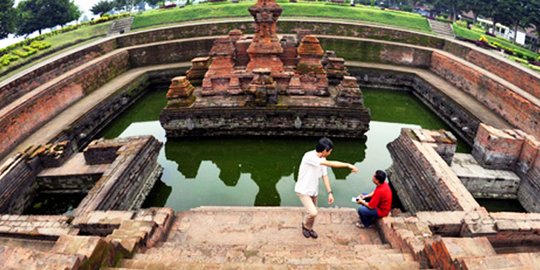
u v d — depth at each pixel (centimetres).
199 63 1706
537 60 2281
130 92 1808
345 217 680
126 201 894
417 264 404
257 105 1316
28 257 298
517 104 1263
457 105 1502
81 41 2928
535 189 902
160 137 1467
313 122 1322
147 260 429
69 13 4122
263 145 1358
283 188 1119
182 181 1164
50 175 993
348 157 1330
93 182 1001
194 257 502
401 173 988
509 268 282
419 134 1008
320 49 1391
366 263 412
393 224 571
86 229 650
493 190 973
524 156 943
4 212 875
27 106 1212
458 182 771
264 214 696
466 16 5941
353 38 2286
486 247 346
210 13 3347
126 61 2092
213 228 657
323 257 493
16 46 2562
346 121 1309
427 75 1967
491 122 1305
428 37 2250
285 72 1496
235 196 1067
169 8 4066
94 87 1697
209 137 1366
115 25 3303
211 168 1263
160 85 2083
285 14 3200
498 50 2477
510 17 3231
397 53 2175
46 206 1015
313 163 550
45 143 1142
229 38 1691
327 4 3716
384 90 2078
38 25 3956
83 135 1347
